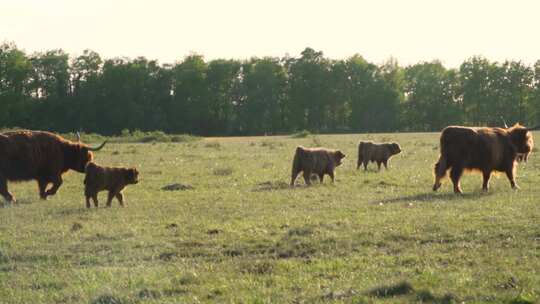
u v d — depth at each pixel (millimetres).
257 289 10367
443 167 21125
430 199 18922
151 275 11344
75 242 14133
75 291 10641
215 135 111000
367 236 13750
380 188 22125
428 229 14227
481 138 21094
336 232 14258
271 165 32750
